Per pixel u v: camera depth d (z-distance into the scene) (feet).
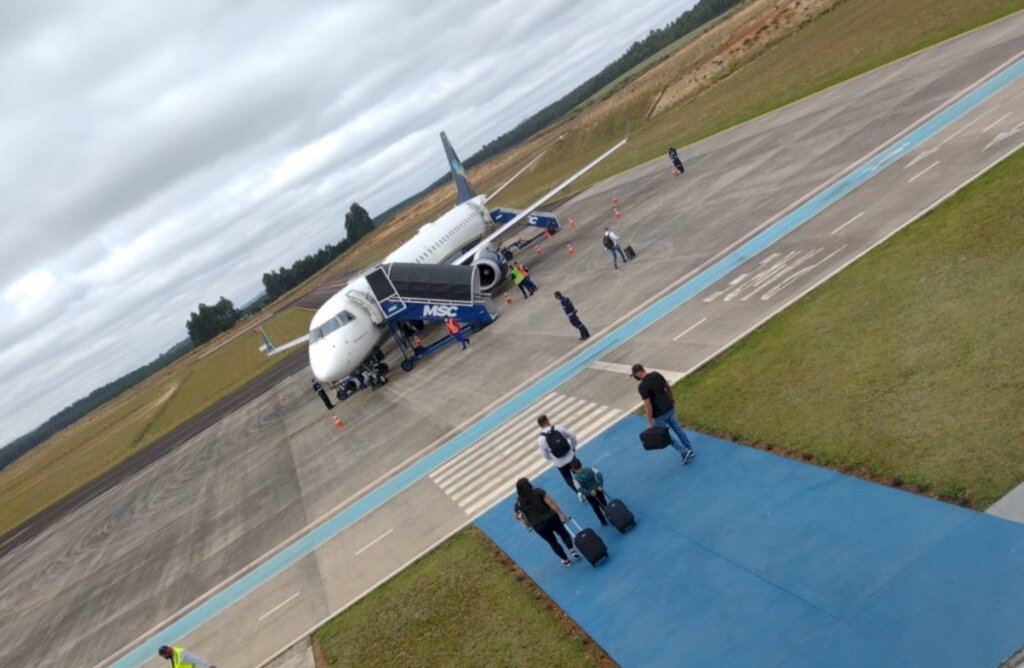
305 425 133.90
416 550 60.90
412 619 50.42
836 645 30.83
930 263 62.08
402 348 128.67
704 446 52.90
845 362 53.67
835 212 87.35
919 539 34.24
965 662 27.27
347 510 78.43
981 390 42.09
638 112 347.97
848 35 208.03
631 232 134.62
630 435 60.70
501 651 41.86
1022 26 122.93
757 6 437.99
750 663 32.30
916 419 42.86
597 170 267.59
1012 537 31.63
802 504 41.14
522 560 51.01
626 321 88.89
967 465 37.14
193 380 385.29
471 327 128.57
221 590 74.69
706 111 245.04
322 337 121.49
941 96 110.73
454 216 177.88
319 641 54.03
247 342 428.15
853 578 34.01
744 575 38.01
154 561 97.40
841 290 66.44
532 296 127.54
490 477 67.41
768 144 145.18
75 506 183.01
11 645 91.86
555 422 70.64
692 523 44.73
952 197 73.31
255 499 101.65
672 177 168.04
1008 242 58.13
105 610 87.15
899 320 55.57
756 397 55.67
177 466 162.61
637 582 41.96
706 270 91.97
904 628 29.96
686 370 66.85
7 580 135.54
